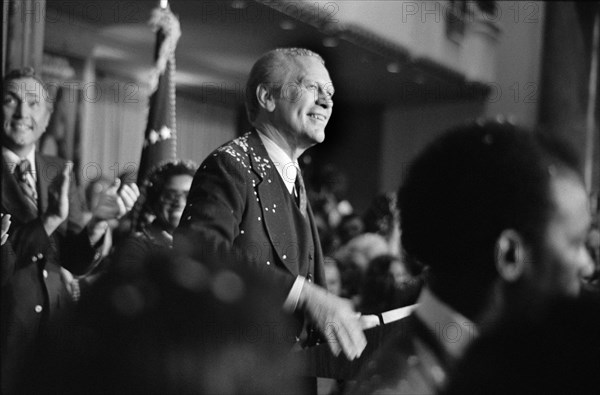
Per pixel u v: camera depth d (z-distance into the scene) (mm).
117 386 391
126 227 4152
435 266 922
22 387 405
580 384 821
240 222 2221
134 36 7906
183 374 395
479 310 901
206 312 413
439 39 9461
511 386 827
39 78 3793
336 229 7672
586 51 11297
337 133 11805
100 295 415
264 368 413
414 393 856
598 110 11352
